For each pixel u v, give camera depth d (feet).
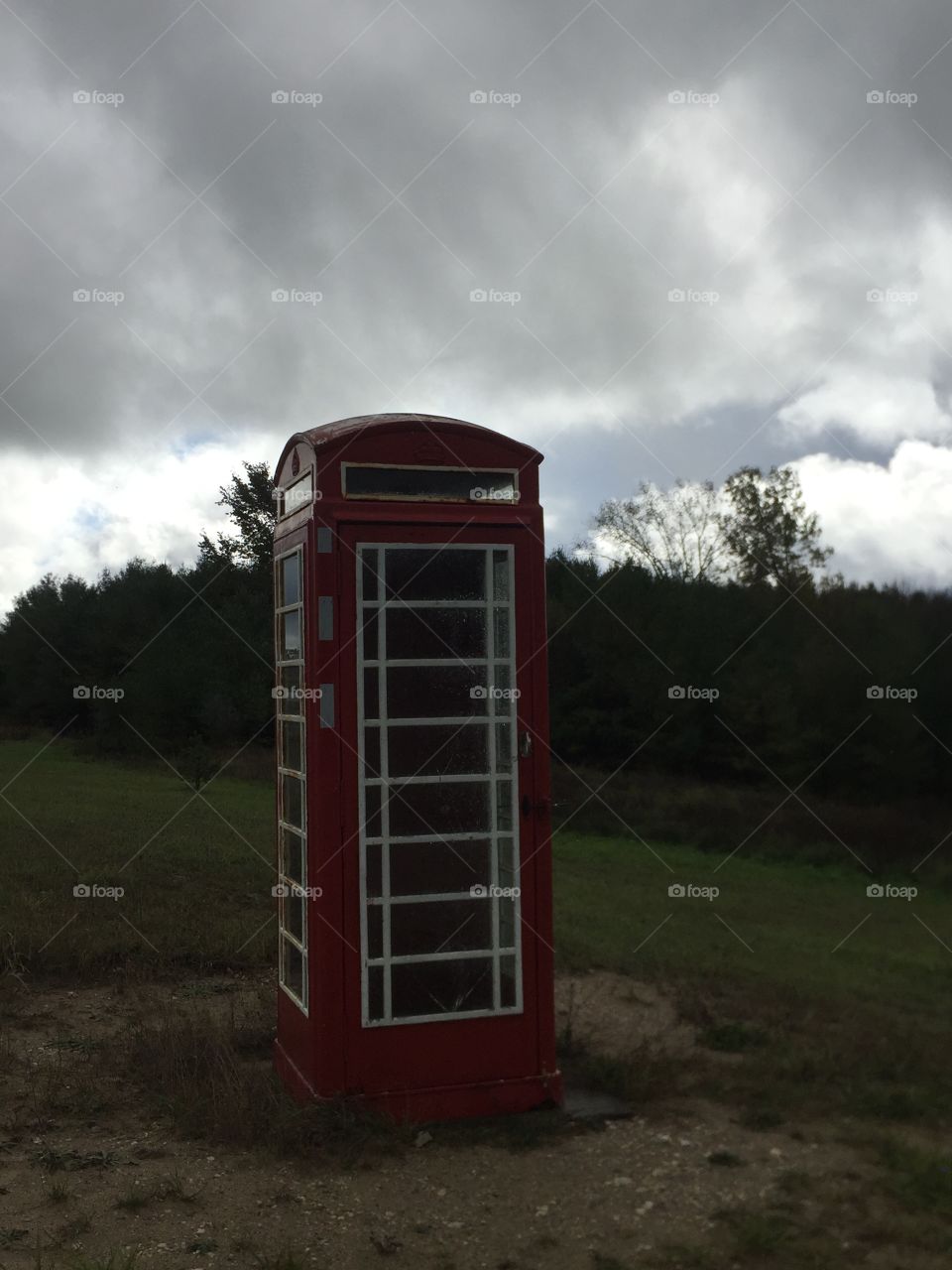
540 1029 18.52
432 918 18.40
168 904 34.78
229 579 112.98
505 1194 15.23
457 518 18.75
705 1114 18.24
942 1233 13.80
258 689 103.19
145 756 104.88
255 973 28.09
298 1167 16.01
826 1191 15.15
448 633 18.83
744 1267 13.12
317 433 19.06
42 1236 13.74
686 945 33.27
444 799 18.63
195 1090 18.49
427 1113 17.84
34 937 29.25
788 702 72.49
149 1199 14.83
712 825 66.28
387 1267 13.21
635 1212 14.61
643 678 86.99
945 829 60.54
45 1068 20.27
